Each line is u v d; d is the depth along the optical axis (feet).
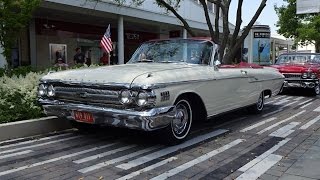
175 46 23.95
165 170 16.06
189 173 15.75
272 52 130.72
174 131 19.65
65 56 65.51
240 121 27.27
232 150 19.26
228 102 23.73
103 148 19.31
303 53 50.85
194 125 25.62
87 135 22.13
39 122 22.20
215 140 21.31
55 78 19.94
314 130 24.26
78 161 17.08
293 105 36.60
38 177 14.98
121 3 53.93
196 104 21.18
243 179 15.17
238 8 48.98
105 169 16.05
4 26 33.71
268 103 37.93
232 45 50.16
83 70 20.34
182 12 73.00
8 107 22.79
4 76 27.99
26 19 34.50
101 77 18.54
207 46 23.45
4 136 20.67
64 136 21.91
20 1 32.99
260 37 90.53
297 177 15.38
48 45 62.75
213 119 27.86
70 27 65.26
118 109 17.72
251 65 28.37
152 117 17.17
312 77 44.45
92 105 18.57
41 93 20.43
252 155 18.42
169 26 74.49
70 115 19.47
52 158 17.49
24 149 19.01
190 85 19.70
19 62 58.44
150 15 63.82
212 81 21.54
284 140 21.48
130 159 17.47
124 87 17.43
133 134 22.27
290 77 45.06
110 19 63.36
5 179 14.70
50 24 61.72
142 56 24.20
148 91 17.21
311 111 32.53
